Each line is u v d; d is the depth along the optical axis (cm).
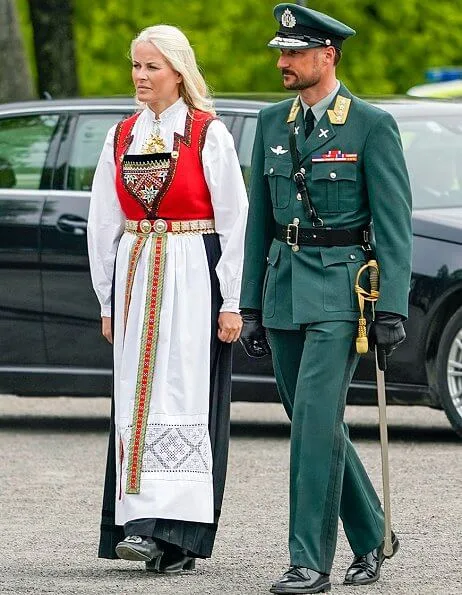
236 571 1106
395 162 1025
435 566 1117
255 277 1073
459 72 3512
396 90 5012
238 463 1559
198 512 1093
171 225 1109
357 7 4934
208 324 1109
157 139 1107
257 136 1063
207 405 1107
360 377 1630
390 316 1025
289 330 1048
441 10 5009
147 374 1102
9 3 2941
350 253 1034
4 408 2028
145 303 1106
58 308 1695
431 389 1627
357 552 1071
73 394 1706
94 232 1132
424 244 1616
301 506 1025
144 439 1097
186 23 4672
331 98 1034
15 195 1714
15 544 1197
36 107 1744
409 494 1388
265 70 4756
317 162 1030
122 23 4584
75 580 1078
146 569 1106
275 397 1648
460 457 1590
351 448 1061
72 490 1421
